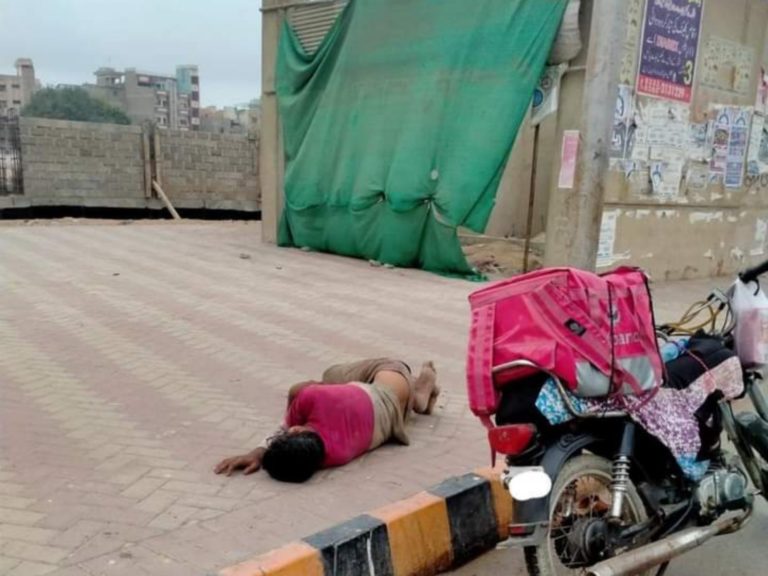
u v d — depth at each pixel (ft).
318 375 16.99
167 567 8.78
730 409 10.71
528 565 8.54
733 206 37.91
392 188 34.22
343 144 36.78
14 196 60.08
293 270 33.45
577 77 29.09
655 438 9.12
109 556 8.96
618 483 8.86
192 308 24.18
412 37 33.12
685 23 31.89
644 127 31.48
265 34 41.29
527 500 8.28
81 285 27.86
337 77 36.65
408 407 13.93
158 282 29.12
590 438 8.75
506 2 29.99
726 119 35.83
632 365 8.64
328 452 11.73
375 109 34.94
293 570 8.77
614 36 23.68
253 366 17.54
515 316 8.46
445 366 18.51
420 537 10.27
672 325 10.88
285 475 11.21
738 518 10.08
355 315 24.08
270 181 42.68
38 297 25.21
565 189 30.01
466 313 25.09
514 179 45.60
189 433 13.08
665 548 8.95
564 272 8.45
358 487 11.32
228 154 71.00
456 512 10.82
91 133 63.16
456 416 14.80
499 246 41.14
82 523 9.75
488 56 30.63
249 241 44.52
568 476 8.62
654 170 32.55
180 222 60.90
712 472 9.78
